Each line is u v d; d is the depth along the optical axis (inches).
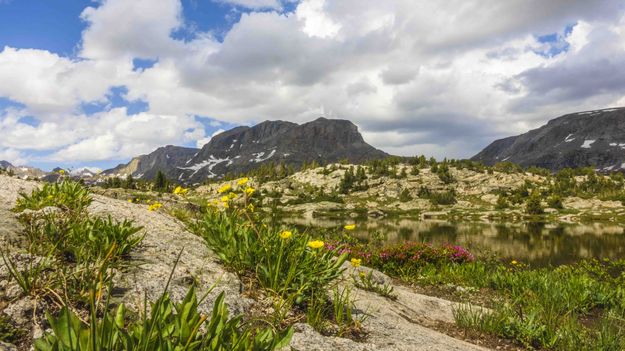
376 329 187.9
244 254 199.3
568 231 2699.3
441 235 2155.5
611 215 4658.0
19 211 236.1
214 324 96.3
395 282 496.4
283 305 170.2
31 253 140.5
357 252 577.6
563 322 286.8
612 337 259.0
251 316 155.3
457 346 202.4
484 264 582.6
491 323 276.2
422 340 189.8
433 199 6943.9
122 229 186.4
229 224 217.2
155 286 153.6
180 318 94.4
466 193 7524.6
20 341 107.8
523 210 5585.6
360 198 7544.3
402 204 6879.9
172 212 376.5
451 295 441.7
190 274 179.6
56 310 121.4
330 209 6038.4
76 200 267.3
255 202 240.5
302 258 193.5
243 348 94.3
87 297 128.3
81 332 81.0
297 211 5674.2
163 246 219.0
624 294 411.8
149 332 82.7
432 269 542.0
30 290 123.9
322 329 167.6
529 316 282.0
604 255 1315.2
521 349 250.1
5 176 371.9
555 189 7047.2
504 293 441.4
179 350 86.2
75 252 157.9
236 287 183.0
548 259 1187.9
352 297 248.4
